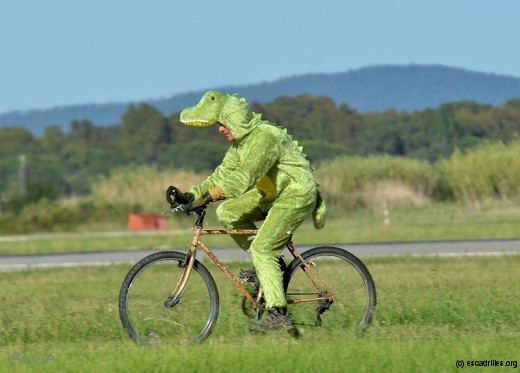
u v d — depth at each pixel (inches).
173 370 813.9
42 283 1781.5
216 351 877.2
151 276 988.6
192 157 7204.7
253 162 957.8
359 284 1046.4
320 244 2527.1
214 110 973.8
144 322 987.9
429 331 1046.4
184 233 3442.4
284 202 981.8
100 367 834.8
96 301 1414.9
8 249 2987.2
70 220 4313.5
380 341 954.7
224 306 1229.1
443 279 1583.4
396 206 4562.0
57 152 7795.3
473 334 1019.9
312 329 1029.2
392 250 2295.8
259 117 987.9
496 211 4128.9
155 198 4542.3
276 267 986.7
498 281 1553.9
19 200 4626.0
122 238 3282.5
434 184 4704.7
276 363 830.5
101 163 7564.0
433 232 2957.7
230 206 1004.6
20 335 1090.7
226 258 2089.1
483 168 4660.4
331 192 4603.8
